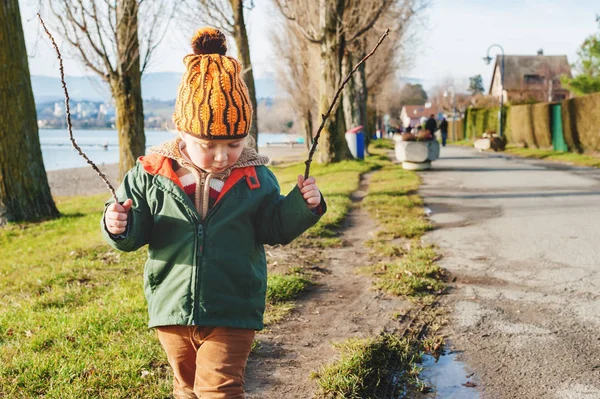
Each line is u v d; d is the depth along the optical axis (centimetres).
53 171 3538
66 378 344
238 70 250
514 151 2823
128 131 1572
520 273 595
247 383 353
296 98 4159
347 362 362
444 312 483
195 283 252
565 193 1156
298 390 343
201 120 238
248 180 264
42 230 1021
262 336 429
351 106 2747
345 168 1838
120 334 419
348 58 2678
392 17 2564
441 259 661
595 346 406
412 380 357
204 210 258
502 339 423
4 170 1079
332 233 817
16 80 1078
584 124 2173
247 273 260
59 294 539
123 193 263
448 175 1612
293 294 532
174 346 262
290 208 260
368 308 495
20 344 405
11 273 673
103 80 1548
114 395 326
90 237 875
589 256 651
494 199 1113
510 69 8381
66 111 238
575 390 344
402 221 888
